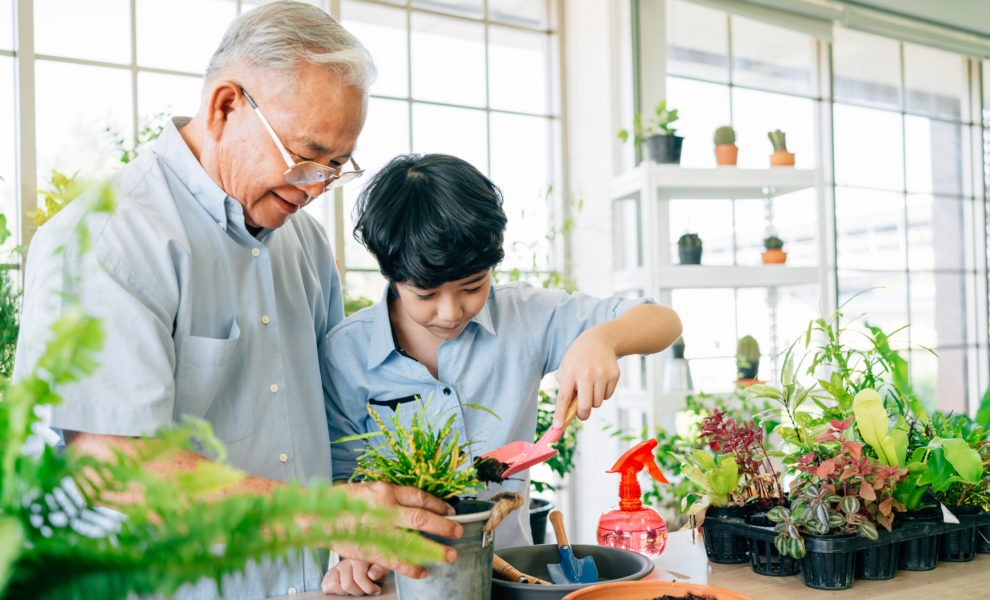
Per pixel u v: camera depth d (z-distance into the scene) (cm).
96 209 33
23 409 34
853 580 88
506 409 119
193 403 96
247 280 106
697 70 317
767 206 307
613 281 296
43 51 236
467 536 65
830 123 351
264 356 107
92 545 33
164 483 34
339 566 89
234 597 95
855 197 359
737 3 306
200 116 102
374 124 291
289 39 89
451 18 308
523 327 122
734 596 68
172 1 253
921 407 107
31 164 234
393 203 91
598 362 91
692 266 258
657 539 92
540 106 330
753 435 99
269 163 93
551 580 84
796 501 87
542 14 329
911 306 376
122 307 80
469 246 89
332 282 135
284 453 107
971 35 390
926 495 95
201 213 101
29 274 80
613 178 292
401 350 114
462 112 311
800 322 282
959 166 396
